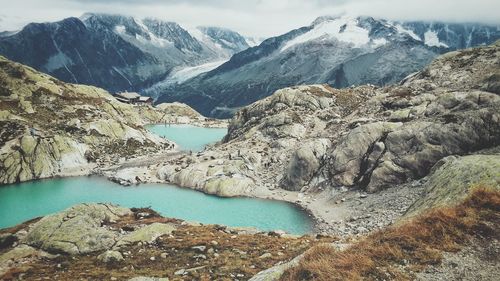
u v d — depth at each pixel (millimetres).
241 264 32156
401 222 25234
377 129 83188
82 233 41438
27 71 160250
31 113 138500
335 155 86125
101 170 117062
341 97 133875
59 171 113688
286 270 20516
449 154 71562
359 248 20828
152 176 108250
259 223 71125
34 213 79875
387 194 72312
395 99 102312
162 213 78312
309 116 121312
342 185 82125
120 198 89875
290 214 75938
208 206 82688
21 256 38500
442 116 76750
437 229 20766
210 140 186250
